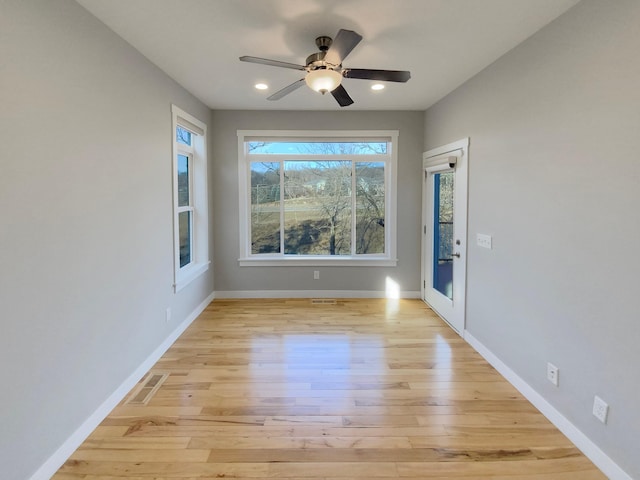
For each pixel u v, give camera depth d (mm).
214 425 2225
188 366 2998
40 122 1759
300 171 4969
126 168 2580
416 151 4797
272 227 4996
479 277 3248
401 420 2277
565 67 2119
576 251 2051
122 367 2545
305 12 2182
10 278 1598
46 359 1816
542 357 2365
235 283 4973
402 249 4941
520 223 2600
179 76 3322
